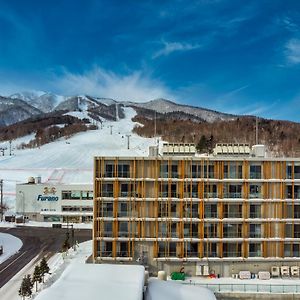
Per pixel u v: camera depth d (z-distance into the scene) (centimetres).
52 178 19275
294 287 6869
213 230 7550
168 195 7575
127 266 5538
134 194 7606
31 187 13950
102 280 4906
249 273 7381
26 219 13888
